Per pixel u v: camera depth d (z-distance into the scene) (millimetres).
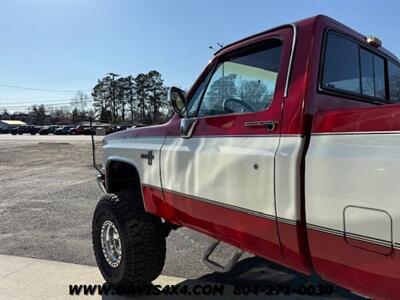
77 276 4293
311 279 4035
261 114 2445
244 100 2703
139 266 3535
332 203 1969
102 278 4223
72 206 8023
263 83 2590
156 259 3580
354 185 1868
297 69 2357
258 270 4301
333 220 1969
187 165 2969
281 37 2535
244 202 2475
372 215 1797
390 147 1751
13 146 27719
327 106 2410
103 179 4453
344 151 1935
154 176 3373
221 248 5105
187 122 3023
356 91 2799
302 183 2125
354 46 2791
